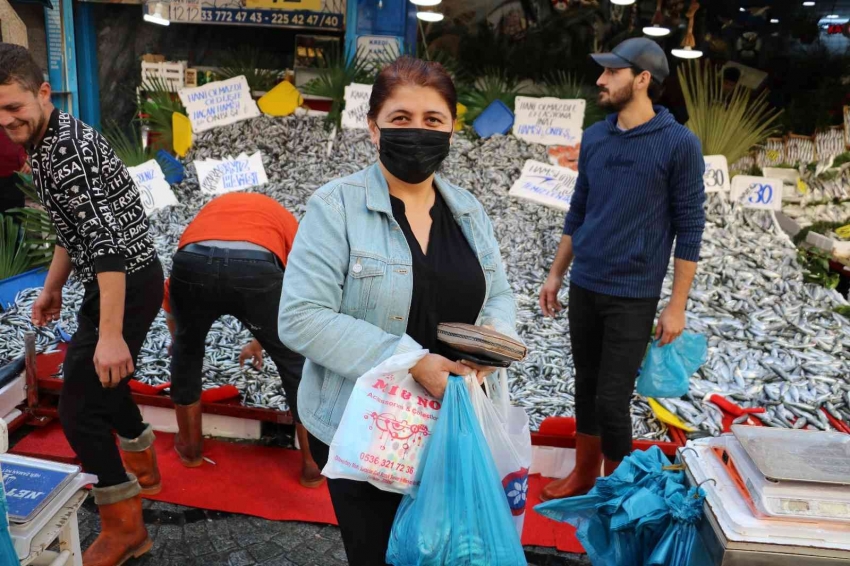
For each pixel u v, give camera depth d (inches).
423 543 60.3
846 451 67.1
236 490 124.1
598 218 111.0
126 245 95.6
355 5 272.4
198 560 107.2
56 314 110.6
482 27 303.7
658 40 300.0
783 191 227.5
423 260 67.2
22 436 137.0
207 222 114.1
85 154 87.7
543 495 125.8
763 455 65.2
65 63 277.0
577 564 110.0
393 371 62.0
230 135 227.8
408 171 65.4
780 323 167.6
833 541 60.7
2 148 201.8
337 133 228.1
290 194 212.7
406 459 63.2
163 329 166.4
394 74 65.3
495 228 201.0
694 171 103.9
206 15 281.0
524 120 220.1
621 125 110.3
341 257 65.2
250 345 140.6
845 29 291.7
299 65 271.1
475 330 63.4
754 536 61.0
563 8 301.0
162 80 256.8
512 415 70.9
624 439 110.8
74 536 79.8
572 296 117.4
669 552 68.5
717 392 145.9
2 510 61.4
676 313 109.0
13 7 252.2
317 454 72.1
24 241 199.2
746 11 293.4
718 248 191.5
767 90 274.1
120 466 101.5
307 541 112.8
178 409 126.3
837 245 211.3
